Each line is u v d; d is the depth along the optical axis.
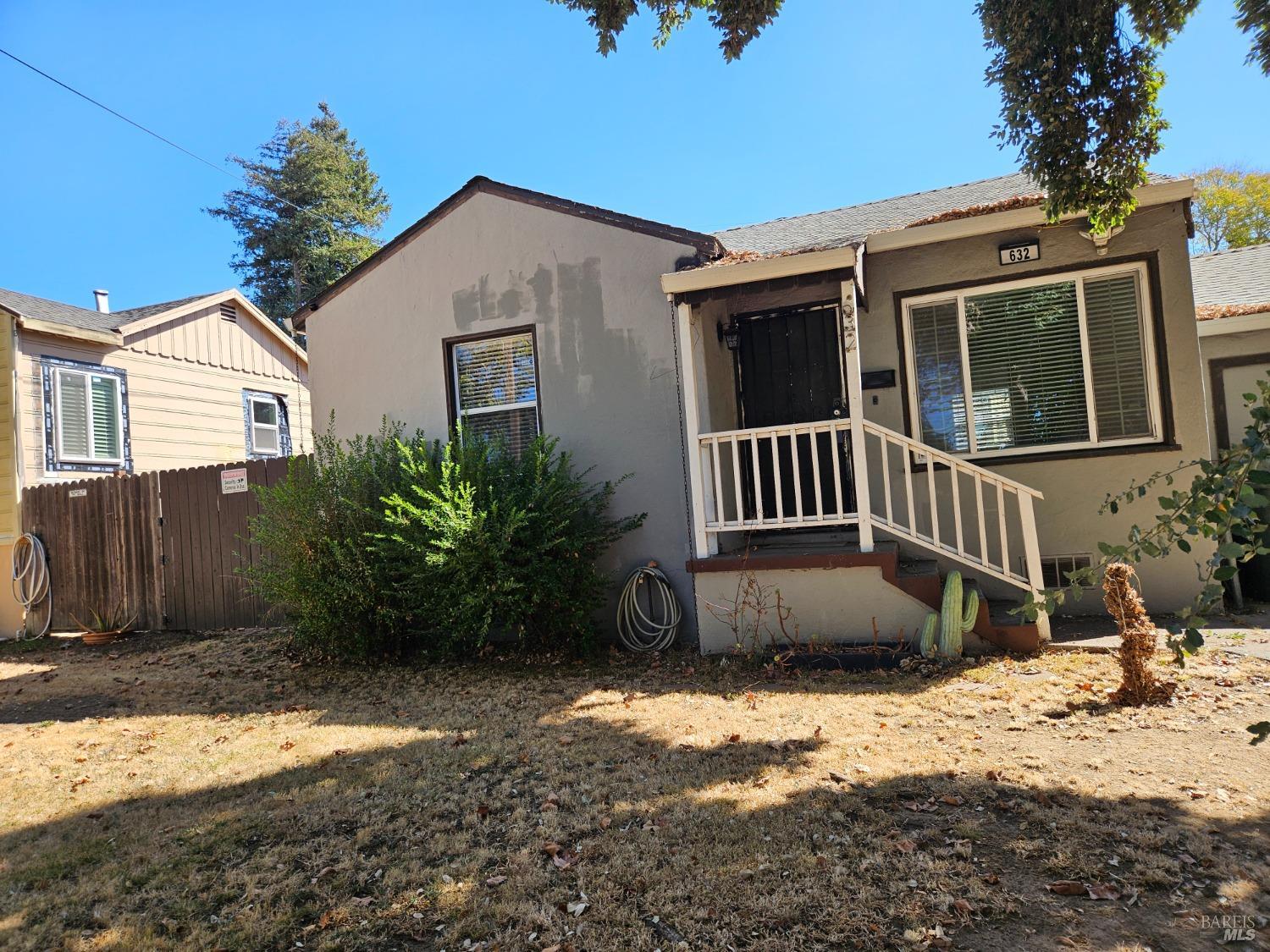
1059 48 5.38
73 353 11.81
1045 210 6.25
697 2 5.95
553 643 7.32
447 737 4.99
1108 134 5.57
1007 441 7.63
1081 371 7.41
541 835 3.42
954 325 7.80
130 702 6.69
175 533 9.96
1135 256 7.19
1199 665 5.31
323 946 2.68
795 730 4.66
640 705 5.48
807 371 8.44
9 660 9.24
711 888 2.87
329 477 7.36
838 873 2.90
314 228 36.50
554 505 7.06
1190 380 7.03
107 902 3.08
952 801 3.46
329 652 7.56
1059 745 4.12
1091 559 7.28
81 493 10.53
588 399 7.84
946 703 5.00
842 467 8.22
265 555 8.84
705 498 6.95
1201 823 3.14
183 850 3.51
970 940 2.47
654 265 7.66
